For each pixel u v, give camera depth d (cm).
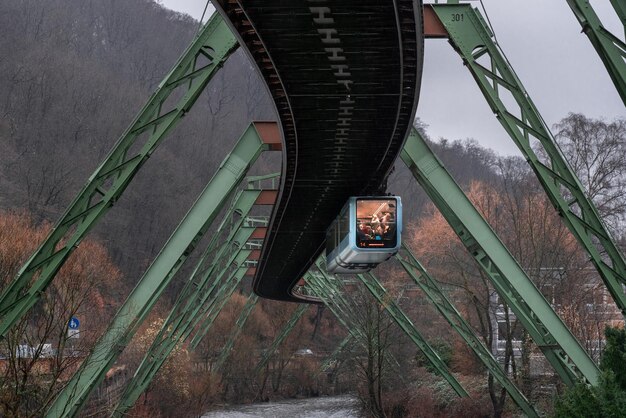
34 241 4659
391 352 7412
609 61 1762
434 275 7806
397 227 3581
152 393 6519
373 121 2711
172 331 5131
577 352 2780
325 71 2297
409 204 15412
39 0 14875
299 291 10606
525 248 6091
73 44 15500
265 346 11375
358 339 7562
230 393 9719
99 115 12475
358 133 2842
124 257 10894
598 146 7369
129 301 3144
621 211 7044
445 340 8131
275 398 10175
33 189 9500
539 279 5497
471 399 6244
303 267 6456
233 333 9300
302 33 2064
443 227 7988
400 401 6794
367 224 3578
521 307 3116
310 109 2586
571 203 2406
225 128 16200
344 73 2312
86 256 4812
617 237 7031
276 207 4044
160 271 3212
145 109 2491
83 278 3931
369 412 6669
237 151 3312
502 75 2505
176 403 6675
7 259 3756
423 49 2156
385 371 7100
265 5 1917
